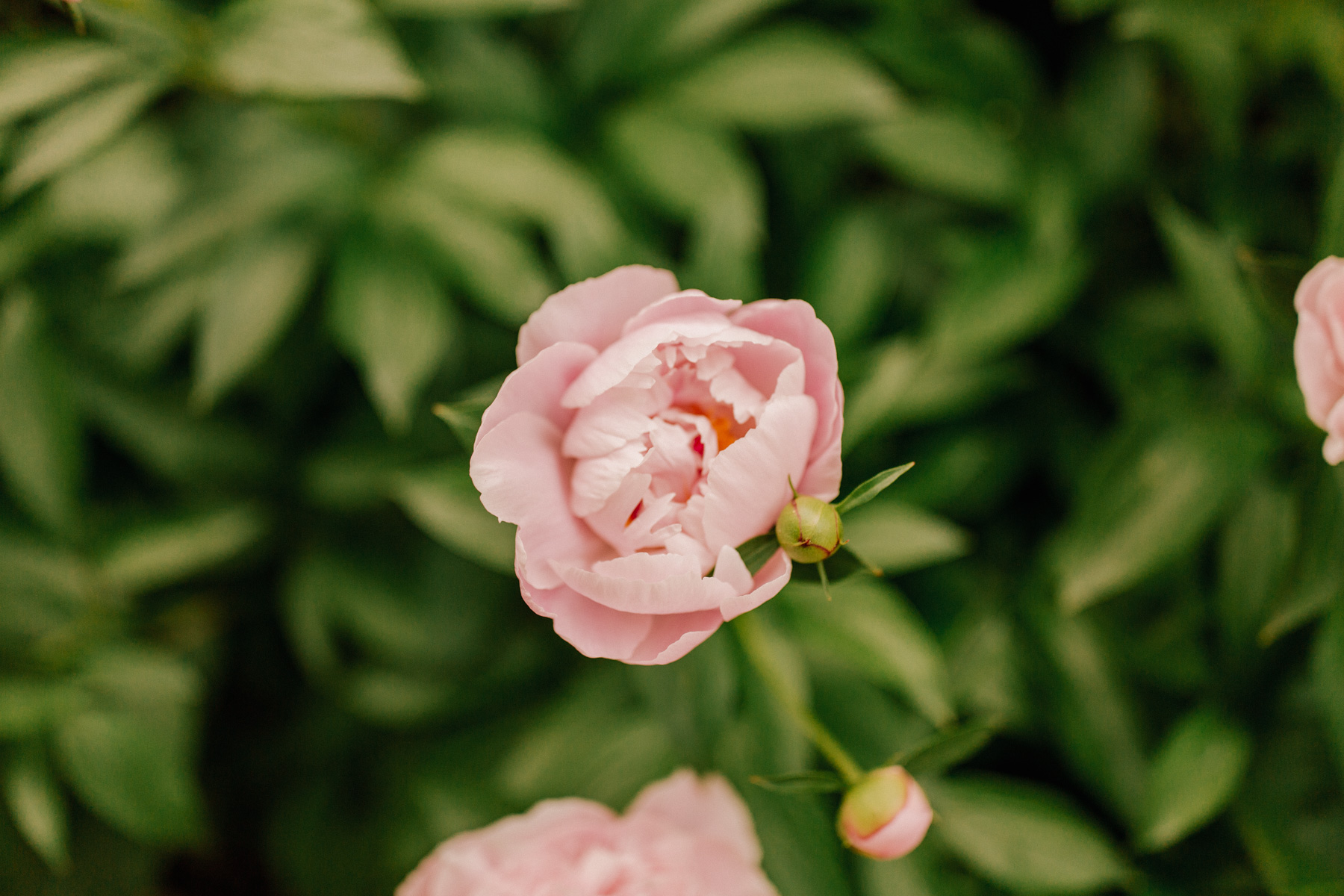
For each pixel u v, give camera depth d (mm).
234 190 866
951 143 910
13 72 787
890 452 898
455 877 785
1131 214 930
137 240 872
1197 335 899
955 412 888
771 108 880
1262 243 907
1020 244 896
